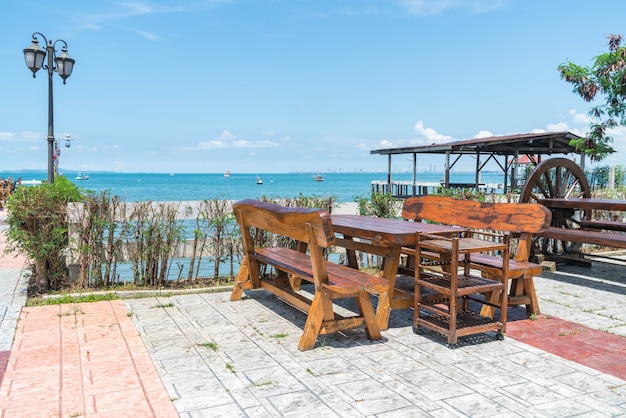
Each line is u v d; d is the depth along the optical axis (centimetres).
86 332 465
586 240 710
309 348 423
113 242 643
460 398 329
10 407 312
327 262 533
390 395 333
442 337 461
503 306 452
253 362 393
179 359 397
